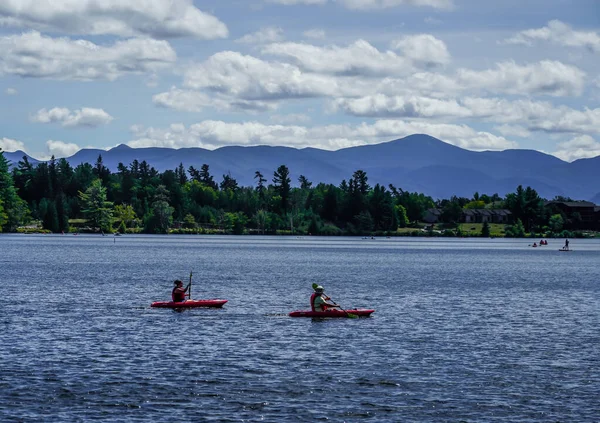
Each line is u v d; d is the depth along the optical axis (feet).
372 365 157.69
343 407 128.06
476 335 196.44
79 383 139.74
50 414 122.21
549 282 382.01
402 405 129.59
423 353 170.91
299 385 141.08
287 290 315.17
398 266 516.73
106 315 223.10
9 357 159.53
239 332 195.83
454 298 291.38
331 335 193.26
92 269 427.33
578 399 134.21
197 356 164.04
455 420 122.21
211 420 120.78
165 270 431.02
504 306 264.31
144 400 130.21
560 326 214.48
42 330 193.77
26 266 442.09
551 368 156.97
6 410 123.75
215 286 331.57
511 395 136.15
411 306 261.03
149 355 164.25
